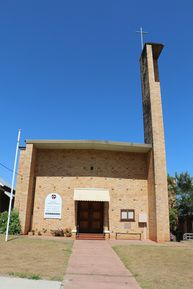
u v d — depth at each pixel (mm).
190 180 34750
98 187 24281
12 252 14750
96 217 24328
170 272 12062
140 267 12852
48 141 23531
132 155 25203
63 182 24281
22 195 22750
